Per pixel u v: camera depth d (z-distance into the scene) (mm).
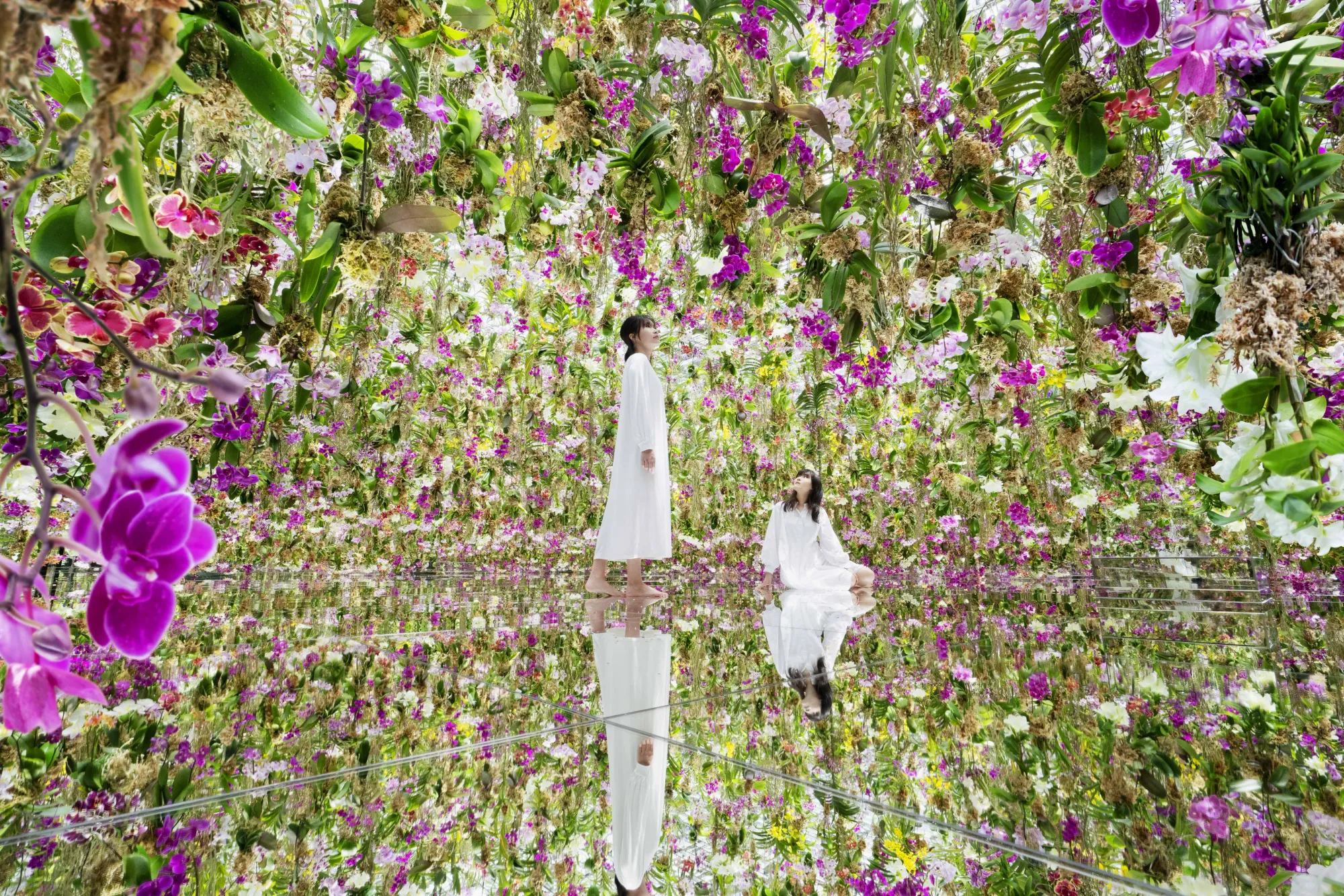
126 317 958
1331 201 841
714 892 555
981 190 2135
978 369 3201
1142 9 800
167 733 951
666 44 2205
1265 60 955
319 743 932
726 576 5199
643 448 3393
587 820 709
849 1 1955
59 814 672
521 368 5207
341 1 1635
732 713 1119
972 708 1139
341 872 585
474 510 5348
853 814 716
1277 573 3363
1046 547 4777
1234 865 579
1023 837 646
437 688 1277
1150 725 1018
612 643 1852
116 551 340
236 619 2176
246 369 1567
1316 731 980
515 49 2162
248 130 1406
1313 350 913
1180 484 3613
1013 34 2076
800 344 3820
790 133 2295
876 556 5125
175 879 556
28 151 957
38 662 341
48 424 1382
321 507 4602
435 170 2025
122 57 351
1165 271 1961
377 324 2621
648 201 2369
